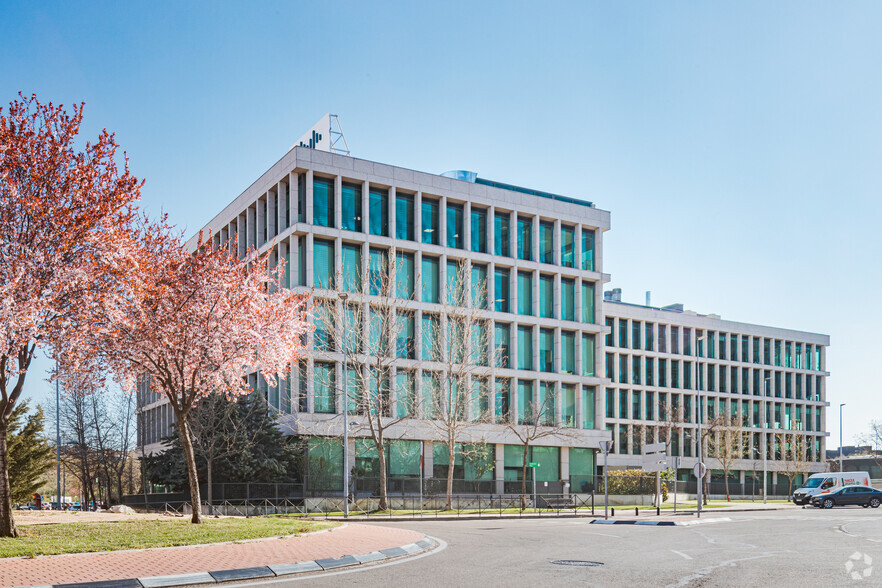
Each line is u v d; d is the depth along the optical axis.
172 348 21.78
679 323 90.50
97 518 23.34
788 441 92.56
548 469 58.62
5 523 16.27
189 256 23.41
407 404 50.78
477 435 54.47
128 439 59.09
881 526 27.94
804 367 102.12
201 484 44.75
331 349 49.50
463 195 56.91
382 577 12.48
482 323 56.78
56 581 10.91
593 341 63.41
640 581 12.19
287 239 51.88
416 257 54.44
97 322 20.41
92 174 18.38
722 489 79.94
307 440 47.50
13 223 17.55
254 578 12.30
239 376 25.12
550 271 60.66
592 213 63.62
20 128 17.98
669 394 87.94
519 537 21.94
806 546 19.03
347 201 52.88
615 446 81.94
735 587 11.56
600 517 36.94
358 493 48.75
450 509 42.44
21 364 17.53
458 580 12.18
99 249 18.23
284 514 38.91
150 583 11.30
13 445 50.53
